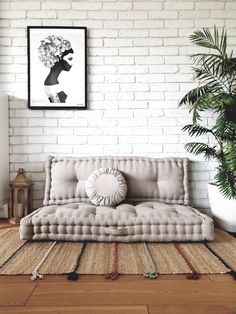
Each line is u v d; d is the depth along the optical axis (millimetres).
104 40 2963
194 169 2986
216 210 2643
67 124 2980
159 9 2963
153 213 2305
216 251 2064
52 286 1565
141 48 2973
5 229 2594
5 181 2914
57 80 2949
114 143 2988
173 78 2980
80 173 2771
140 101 2982
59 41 2939
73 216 2250
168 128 2990
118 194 2596
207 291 1520
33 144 2979
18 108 2967
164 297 1458
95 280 1636
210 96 2512
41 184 2980
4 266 1803
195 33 2783
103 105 2980
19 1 2930
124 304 1393
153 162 2824
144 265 1817
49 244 2189
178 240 2223
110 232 2211
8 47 2949
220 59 2727
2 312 1317
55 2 2939
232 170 2299
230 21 2973
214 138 2986
